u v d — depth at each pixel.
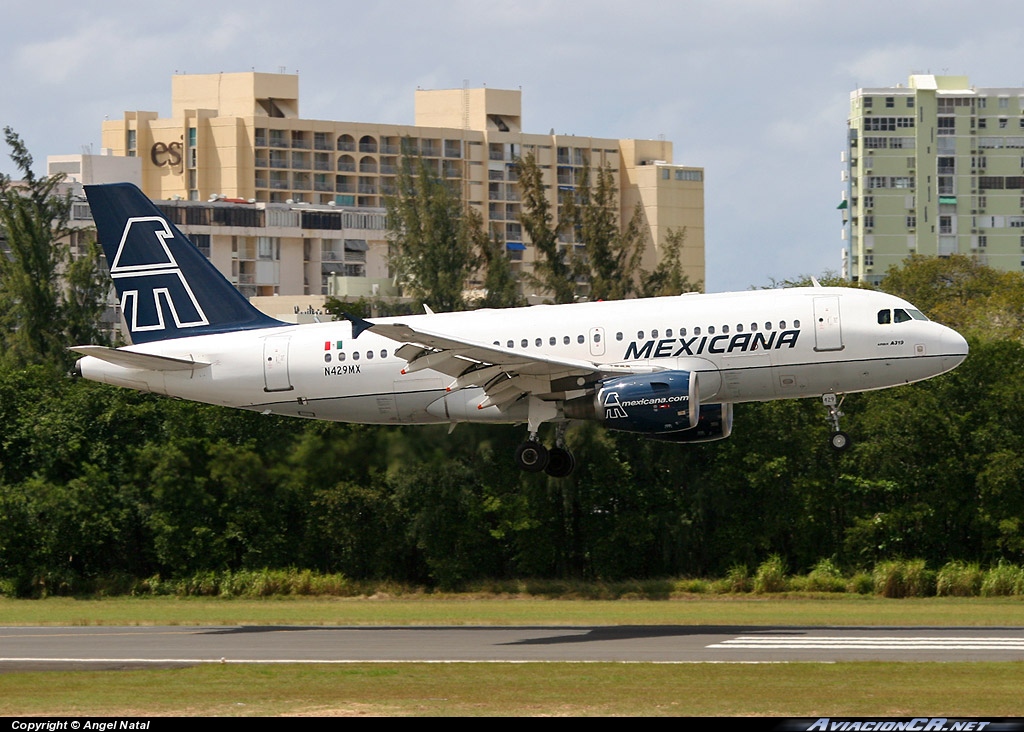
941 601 188.62
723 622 137.00
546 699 78.69
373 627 134.12
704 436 143.62
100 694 82.81
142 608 181.12
